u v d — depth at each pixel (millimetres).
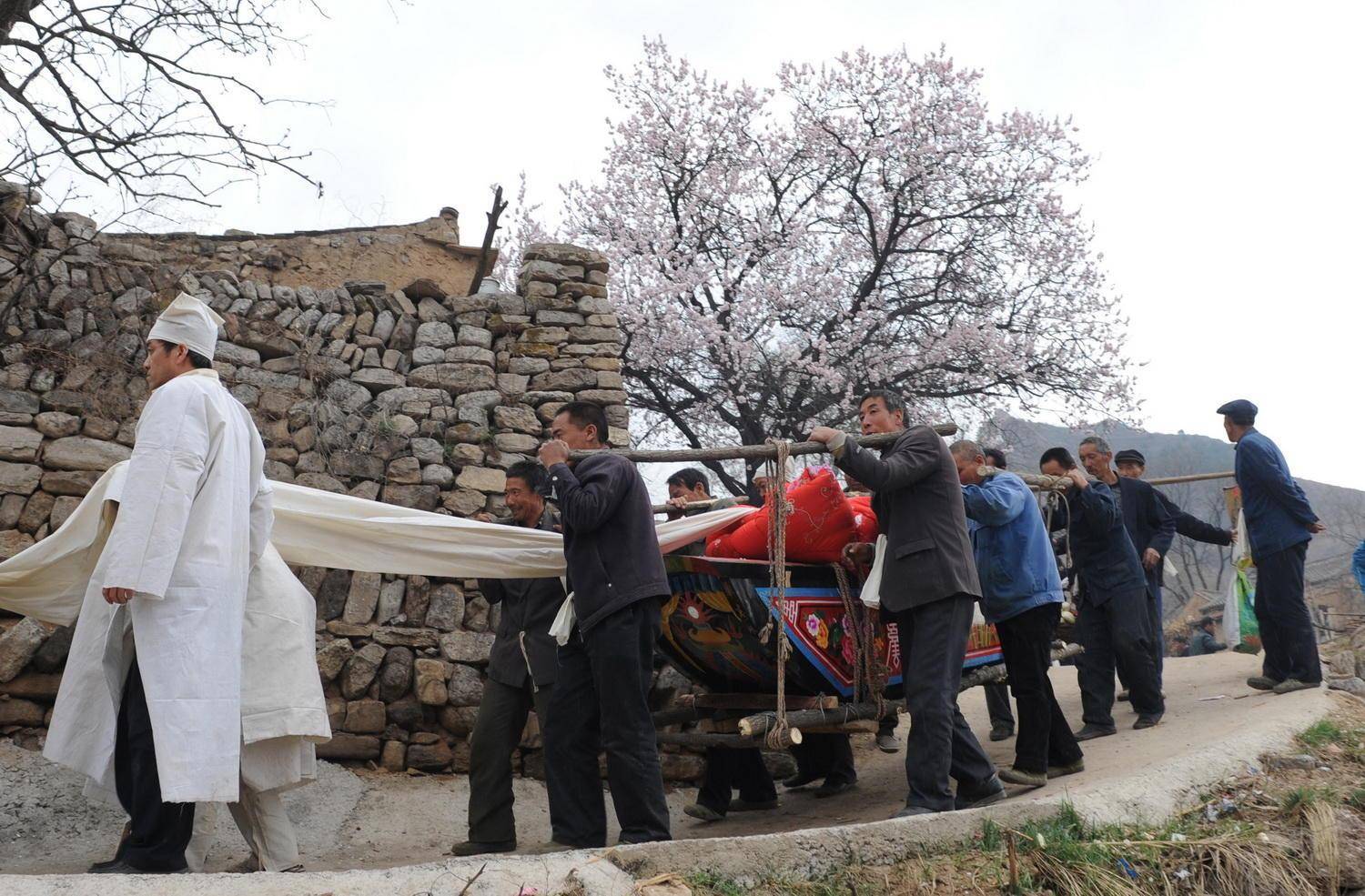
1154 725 6230
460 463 7035
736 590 4629
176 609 3387
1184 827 4297
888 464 4402
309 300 7117
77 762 3666
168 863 3428
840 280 14555
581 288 7738
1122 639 6199
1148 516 7113
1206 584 30938
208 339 3967
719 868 3486
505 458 7137
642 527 4203
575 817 4328
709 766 5531
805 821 5379
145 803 3395
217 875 2996
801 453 4562
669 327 13812
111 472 4250
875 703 4945
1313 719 5551
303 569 6316
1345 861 4090
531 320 7602
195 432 3529
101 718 3705
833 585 5016
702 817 5508
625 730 4035
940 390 14898
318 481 6676
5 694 5551
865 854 3750
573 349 7574
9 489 6023
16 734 5520
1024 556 5102
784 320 14680
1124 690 8016
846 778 6062
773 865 3574
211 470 3590
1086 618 6426
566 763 4367
